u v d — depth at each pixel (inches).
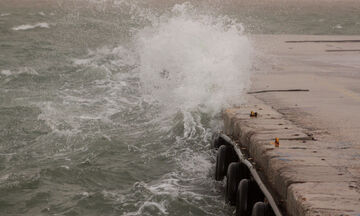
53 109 616.7
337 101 453.7
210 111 523.8
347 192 231.9
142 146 481.1
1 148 484.4
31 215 347.3
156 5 3073.3
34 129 540.4
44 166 436.1
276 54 784.9
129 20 2018.9
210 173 415.8
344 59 740.0
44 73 876.0
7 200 370.6
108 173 417.7
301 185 241.4
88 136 510.0
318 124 368.2
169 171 421.4
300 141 318.0
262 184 281.0
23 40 1467.8
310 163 273.9
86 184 399.2
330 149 301.4
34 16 2493.8
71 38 1494.8
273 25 2426.2
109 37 1496.1
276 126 355.6
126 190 383.6
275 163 275.4
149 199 362.3
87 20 2065.7
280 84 537.0
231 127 391.9
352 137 331.0
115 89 728.3
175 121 530.3
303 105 437.4
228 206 347.6
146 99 650.8
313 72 618.8
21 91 732.7
